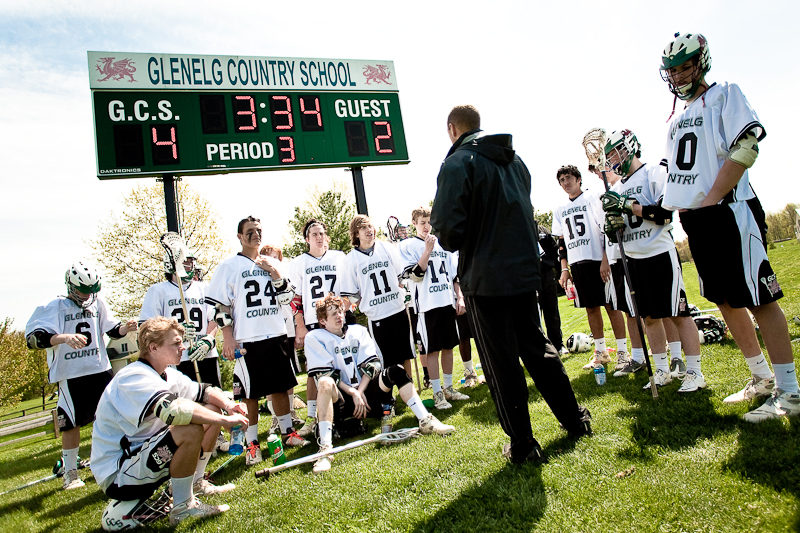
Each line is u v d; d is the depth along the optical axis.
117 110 7.79
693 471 2.08
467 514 2.09
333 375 3.89
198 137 8.20
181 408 2.65
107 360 4.88
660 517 1.80
